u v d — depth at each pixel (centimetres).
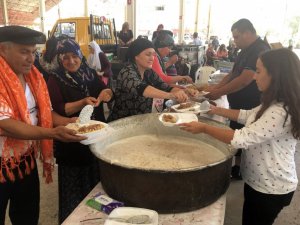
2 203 133
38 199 154
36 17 1269
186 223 95
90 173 171
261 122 110
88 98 154
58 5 1241
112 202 102
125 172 97
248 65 232
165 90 201
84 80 165
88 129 120
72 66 158
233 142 111
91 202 104
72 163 166
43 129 113
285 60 110
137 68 176
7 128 111
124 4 981
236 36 245
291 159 122
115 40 643
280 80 109
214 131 117
